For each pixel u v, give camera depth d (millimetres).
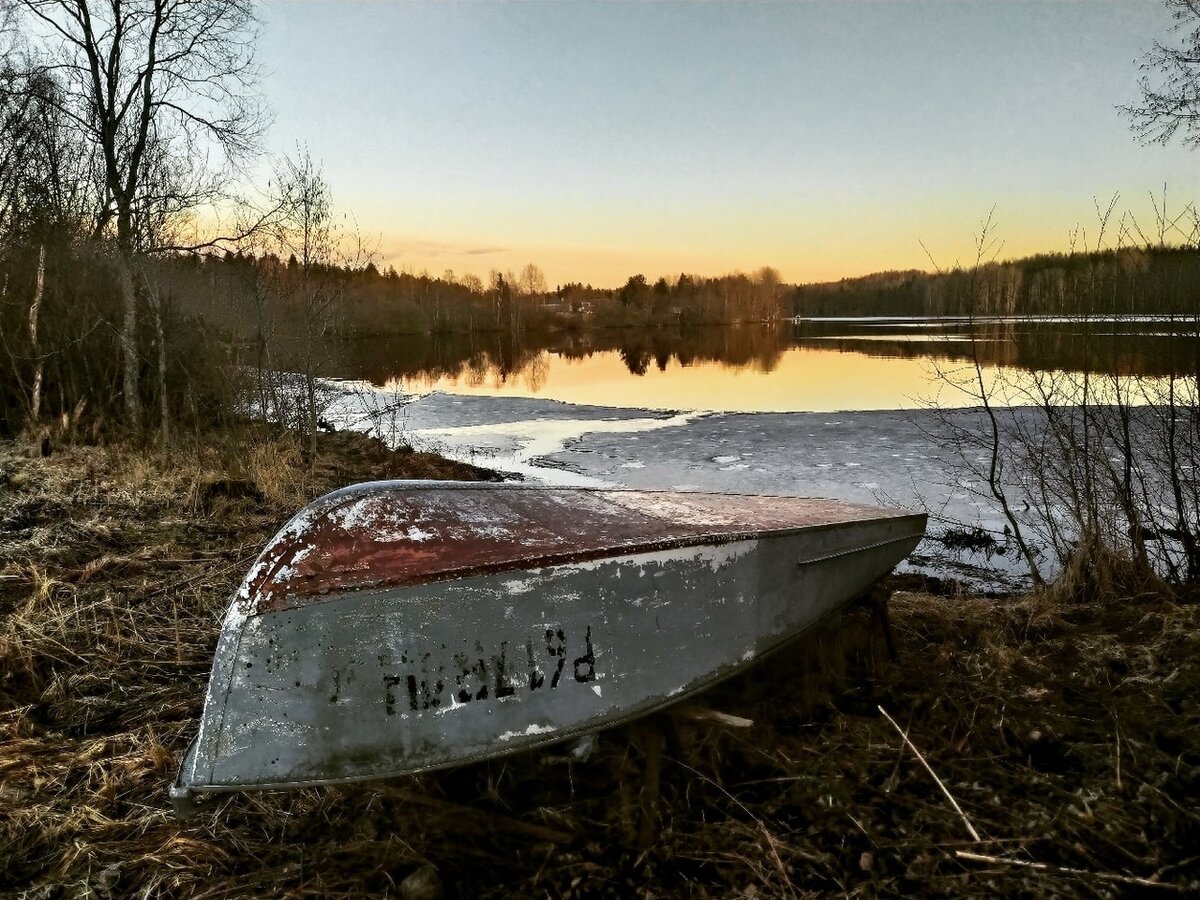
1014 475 7285
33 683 3297
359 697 2109
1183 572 4840
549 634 2314
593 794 2590
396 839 2285
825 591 3127
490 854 2268
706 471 8562
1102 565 4383
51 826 2361
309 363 8812
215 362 10000
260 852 2299
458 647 2195
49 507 5887
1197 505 4688
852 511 3424
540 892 2135
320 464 8484
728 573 2713
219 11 9008
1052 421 5012
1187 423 4934
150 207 9164
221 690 2041
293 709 2066
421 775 2578
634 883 2160
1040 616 4062
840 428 11023
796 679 3248
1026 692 3164
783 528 2910
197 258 10375
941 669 3436
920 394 15320
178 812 2006
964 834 2330
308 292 9195
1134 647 3510
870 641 3453
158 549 5117
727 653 2715
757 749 2773
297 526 2240
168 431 8211
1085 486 4738
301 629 2080
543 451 10188
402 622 2145
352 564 2166
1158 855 2201
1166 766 2594
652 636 2510
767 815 2457
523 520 2559
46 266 9367
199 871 2191
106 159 8789
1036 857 2238
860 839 2312
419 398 16609
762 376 21359
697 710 2523
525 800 2564
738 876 2186
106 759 2713
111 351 9586
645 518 2822
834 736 2844
